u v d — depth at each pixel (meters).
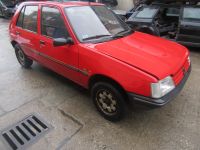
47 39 3.93
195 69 4.96
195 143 2.77
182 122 3.16
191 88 4.09
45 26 3.99
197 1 6.18
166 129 3.04
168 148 2.71
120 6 13.73
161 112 3.40
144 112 3.42
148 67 2.68
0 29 10.17
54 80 4.65
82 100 3.85
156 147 2.73
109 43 3.28
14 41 5.18
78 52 3.26
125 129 3.07
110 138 2.92
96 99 3.33
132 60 2.80
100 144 2.82
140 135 2.95
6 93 4.16
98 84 3.12
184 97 3.79
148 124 3.15
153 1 6.96
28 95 4.07
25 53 4.93
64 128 3.14
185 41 6.18
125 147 2.75
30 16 4.42
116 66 2.79
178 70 2.91
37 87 4.36
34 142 2.91
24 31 4.62
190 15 6.06
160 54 3.04
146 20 6.58
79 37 3.34
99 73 2.98
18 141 2.94
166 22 7.23
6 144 2.90
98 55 2.99
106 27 3.70
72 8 3.67
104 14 3.99
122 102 2.95
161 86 2.59
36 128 3.17
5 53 6.54
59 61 3.77
